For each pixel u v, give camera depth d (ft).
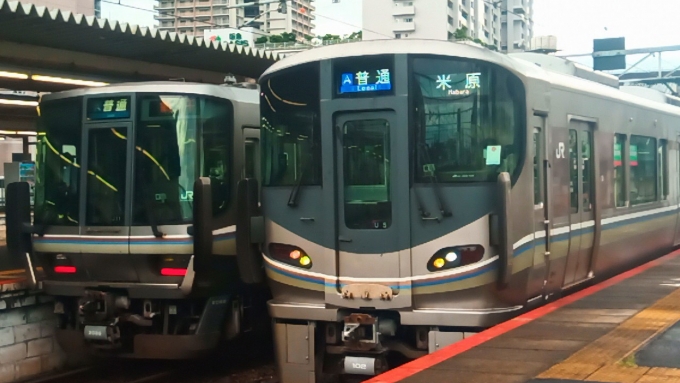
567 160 29.04
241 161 31.32
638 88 47.67
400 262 23.53
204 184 27.55
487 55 23.75
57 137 30.66
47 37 33.73
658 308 25.63
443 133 23.62
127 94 29.50
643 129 39.63
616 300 27.37
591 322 23.43
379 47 23.94
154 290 28.96
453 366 18.80
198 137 29.45
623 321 23.50
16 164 48.21
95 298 29.60
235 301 31.45
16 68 36.06
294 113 25.17
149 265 29.09
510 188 23.30
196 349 29.48
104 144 29.71
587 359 18.89
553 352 19.76
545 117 26.84
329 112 24.27
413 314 23.48
